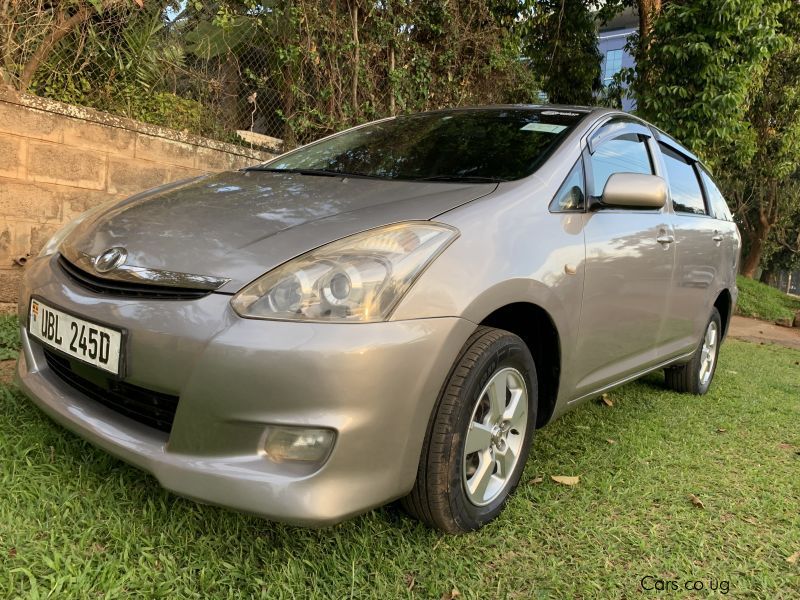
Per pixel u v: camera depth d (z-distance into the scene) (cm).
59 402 199
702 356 414
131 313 174
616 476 260
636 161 311
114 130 455
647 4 741
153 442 174
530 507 225
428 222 188
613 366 280
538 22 852
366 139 306
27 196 419
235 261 174
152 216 211
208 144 512
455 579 181
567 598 178
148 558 168
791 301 1536
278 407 158
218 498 159
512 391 217
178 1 495
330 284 164
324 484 159
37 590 149
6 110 402
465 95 722
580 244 235
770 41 656
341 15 589
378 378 161
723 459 296
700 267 354
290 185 240
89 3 438
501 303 193
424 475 184
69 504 185
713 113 658
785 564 208
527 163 246
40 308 207
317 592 165
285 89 575
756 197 1886
